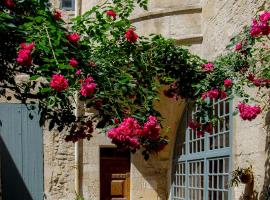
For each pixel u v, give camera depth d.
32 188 9.24
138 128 3.92
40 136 9.34
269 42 5.38
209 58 7.41
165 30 8.03
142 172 9.39
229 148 6.46
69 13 9.54
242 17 6.15
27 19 4.32
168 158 9.34
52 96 3.96
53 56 4.01
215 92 5.39
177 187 9.08
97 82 4.32
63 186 9.29
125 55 5.38
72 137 4.81
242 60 5.27
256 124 5.53
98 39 5.18
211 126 5.75
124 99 4.35
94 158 9.28
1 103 9.27
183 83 6.08
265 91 5.35
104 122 4.25
